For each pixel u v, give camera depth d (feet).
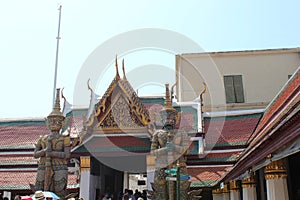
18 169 66.85
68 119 67.97
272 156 29.96
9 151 71.92
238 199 54.70
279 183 33.19
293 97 50.01
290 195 42.39
